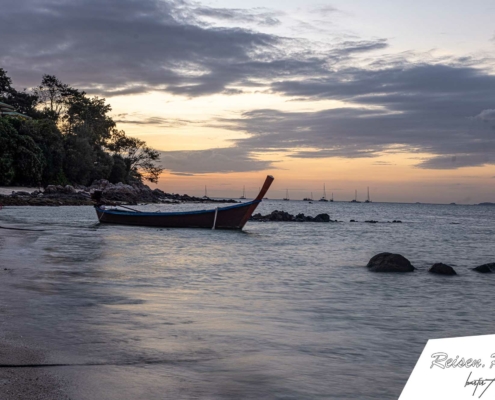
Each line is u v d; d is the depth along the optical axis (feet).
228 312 31.68
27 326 25.71
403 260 56.75
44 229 107.14
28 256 57.67
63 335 24.23
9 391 16.66
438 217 322.75
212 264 60.13
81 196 285.43
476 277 53.57
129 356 21.33
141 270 51.24
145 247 78.74
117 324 26.96
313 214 324.19
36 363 19.79
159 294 37.32
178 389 17.66
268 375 19.69
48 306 30.86
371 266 57.57
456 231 159.63
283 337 25.75
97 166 376.68
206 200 527.40
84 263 54.19
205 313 30.96
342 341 25.50
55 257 58.34
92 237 92.27
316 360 22.02
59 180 329.72
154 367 20.04
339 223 190.39
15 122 314.76
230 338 25.03
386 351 23.91
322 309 34.37
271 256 72.33
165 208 296.30
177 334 25.39
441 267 55.52
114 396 16.63
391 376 20.24
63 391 16.85
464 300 40.04
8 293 34.45
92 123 411.54
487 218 316.19
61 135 345.51
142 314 29.78
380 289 44.45
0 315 27.91
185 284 43.29
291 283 46.39
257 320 29.63
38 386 17.22
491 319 32.73
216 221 122.93
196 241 95.25
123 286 40.27
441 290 44.75
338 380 19.51
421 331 28.58
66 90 409.90
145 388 17.56
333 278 50.49
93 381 17.99
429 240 118.01
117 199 326.85
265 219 183.01
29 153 297.94
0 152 291.38
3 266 48.21
